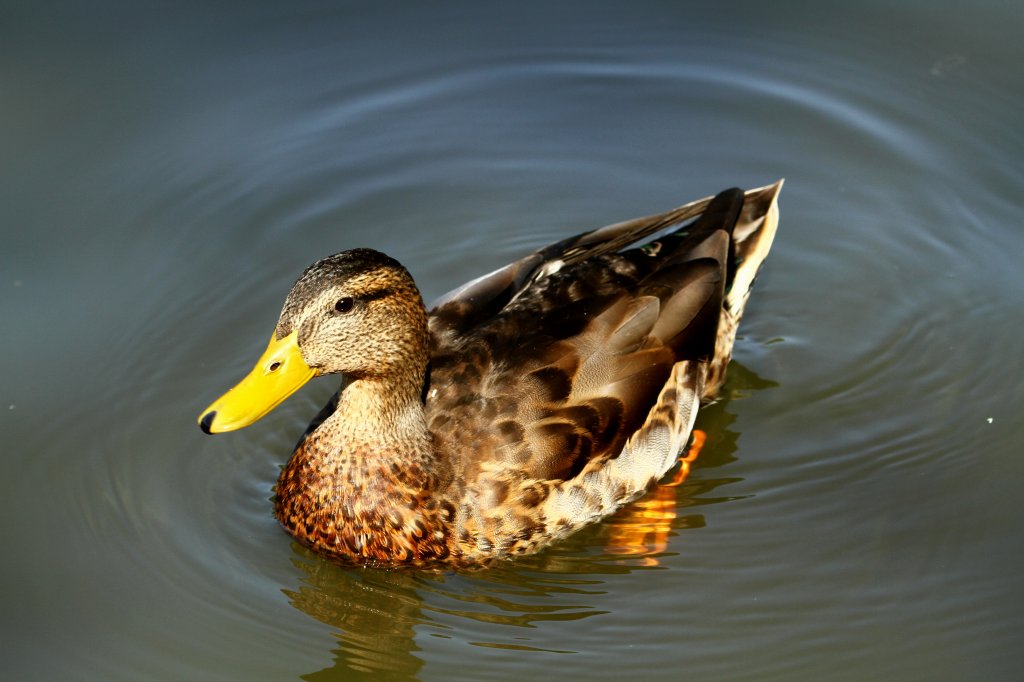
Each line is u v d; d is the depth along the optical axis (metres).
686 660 10.34
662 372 11.68
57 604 10.75
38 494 11.87
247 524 11.66
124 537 11.46
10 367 13.05
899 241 14.78
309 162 15.55
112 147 15.31
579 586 11.07
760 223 13.54
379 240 14.84
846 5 17.66
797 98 16.44
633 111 16.41
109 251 14.32
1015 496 11.78
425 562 11.12
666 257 12.71
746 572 11.15
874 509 11.76
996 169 15.39
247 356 13.41
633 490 11.67
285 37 16.95
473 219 15.20
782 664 10.25
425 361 10.98
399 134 15.98
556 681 10.21
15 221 14.45
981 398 12.97
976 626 10.49
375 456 10.95
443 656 10.46
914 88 16.38
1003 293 14.11
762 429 12.77
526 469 10.92
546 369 11.12
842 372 13.39
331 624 10.80
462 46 17.11
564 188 15.51
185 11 17.06
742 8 17.67
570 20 17.55
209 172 15.24
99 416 12.71
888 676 10.10
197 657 10.35
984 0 17.50
